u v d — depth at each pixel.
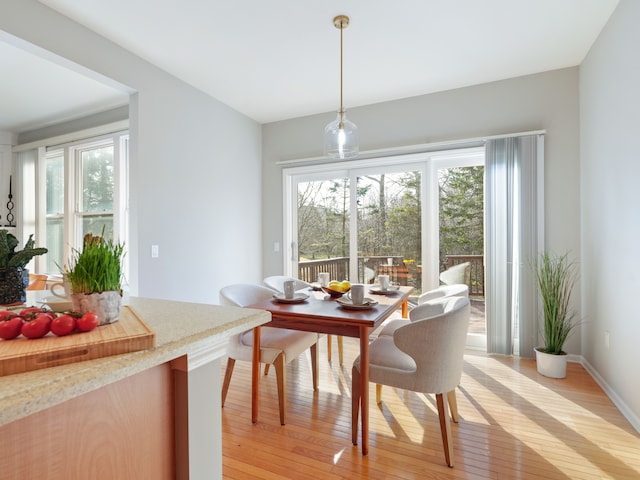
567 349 3.00
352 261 3.90
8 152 4.38
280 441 1.87
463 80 3.23
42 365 0.63
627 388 2.10
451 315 1.63
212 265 3.52
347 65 2.94
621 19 2.12
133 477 0.82
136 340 0.74
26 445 0.62
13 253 1.24
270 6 2.18
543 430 1.96
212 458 1.00
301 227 4.21
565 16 2.30
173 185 3.06
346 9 2.22
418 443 1.85
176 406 0.93
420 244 3.60
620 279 2.18
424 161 3.56
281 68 2.98
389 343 2.08
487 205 3.17
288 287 2.19
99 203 3.84
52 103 3.56
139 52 2.70
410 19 2.33
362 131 3.79
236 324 1.00
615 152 2.23
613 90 2.25
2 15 1.93
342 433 1.95
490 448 1.80
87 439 0.72
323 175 4.09
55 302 0.92
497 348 3.15
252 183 4.18
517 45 2.66
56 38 2.18
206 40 2.55
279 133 4.25
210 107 3.53
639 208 1.92
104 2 2.11
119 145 3.59
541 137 3.02
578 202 2.96
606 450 1.78
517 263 3.09
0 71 2.91
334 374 2.79
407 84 3.30
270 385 2.59
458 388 2.50
